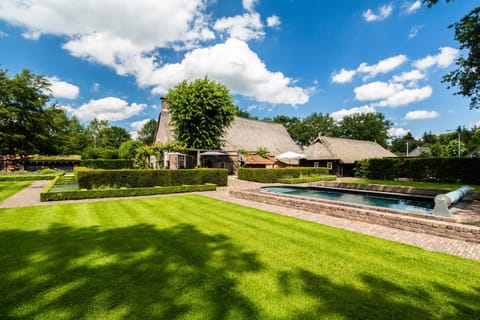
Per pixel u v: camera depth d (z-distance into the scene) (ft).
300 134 212.43
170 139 99.09
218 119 83.92
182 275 12.08
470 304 9.92
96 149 163.84
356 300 10.09
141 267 12.96
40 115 111.04
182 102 80.38
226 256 14.70
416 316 9.10
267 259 14.33
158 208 30.48
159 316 8.83
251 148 109.09
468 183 64.28
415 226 20.39
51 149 121.49
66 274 12.06
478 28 40.29
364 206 27.40
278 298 10.13
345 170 112.47
